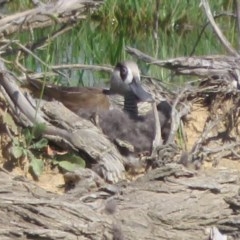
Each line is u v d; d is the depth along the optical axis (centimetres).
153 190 1016
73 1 1142
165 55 1666
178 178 1032
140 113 1160
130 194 1012
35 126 1073
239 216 1011
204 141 1139
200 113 1188
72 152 1074
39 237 945
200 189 1023
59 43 1755
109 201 993
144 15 2038
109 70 1299
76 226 953
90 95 1177
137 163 1088
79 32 1877
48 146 1080
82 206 973
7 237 941
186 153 1084
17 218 954
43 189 1011
